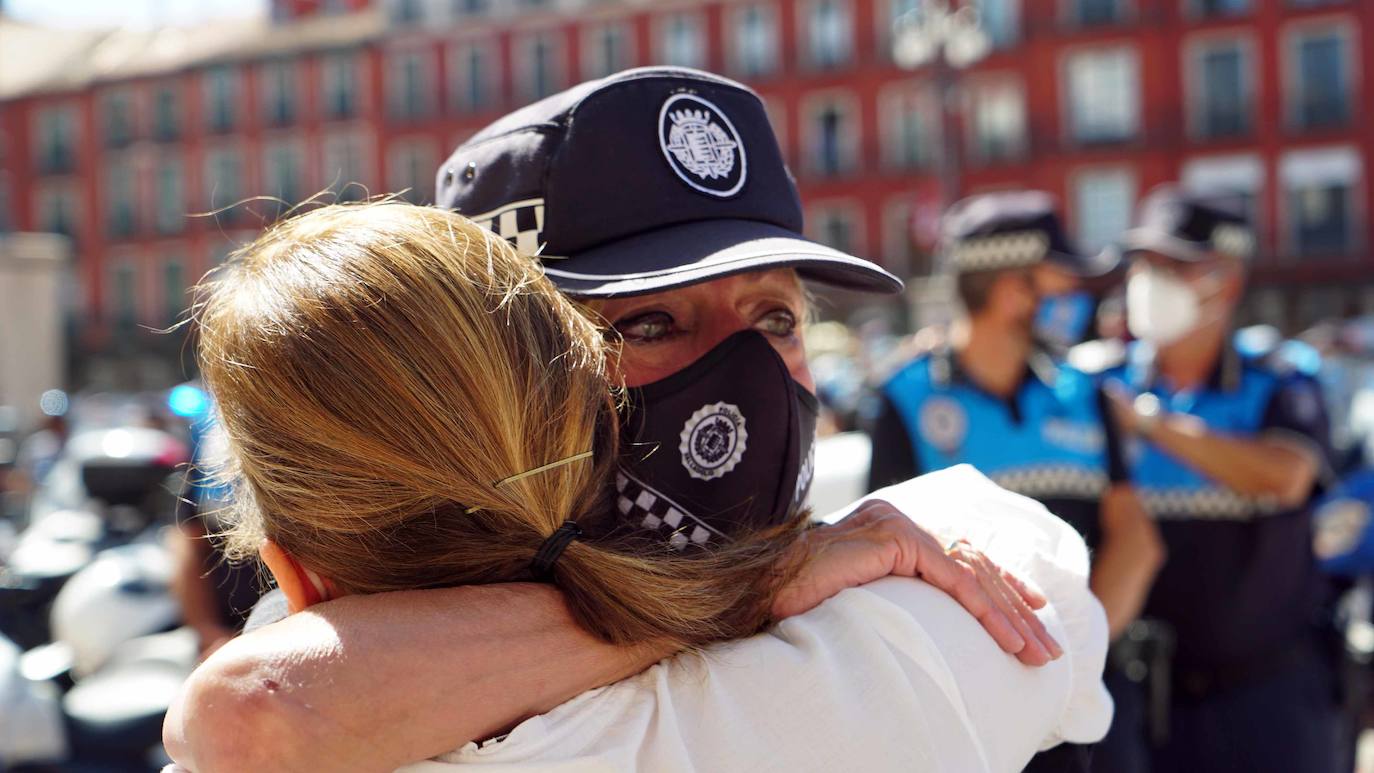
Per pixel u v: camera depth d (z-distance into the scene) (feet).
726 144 3.50
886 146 104.01
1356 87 90.58
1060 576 3.45
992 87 100.07
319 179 122.11
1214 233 8.89
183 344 3.09
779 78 106.73
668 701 2.69
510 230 3.44
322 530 2.57
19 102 133.59
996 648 3.03
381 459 2.51
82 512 14.10
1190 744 8.07
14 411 32.12
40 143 133.08
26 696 8.87
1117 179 96.48
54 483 16.05
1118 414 7.93
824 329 54.03
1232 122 93.81
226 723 2.36
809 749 2.67
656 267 3.20
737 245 3.23
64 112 132.46
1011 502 3.72
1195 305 8.85
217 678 2.42
